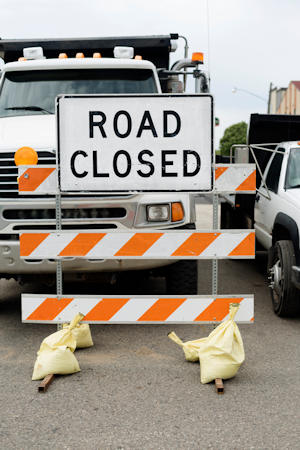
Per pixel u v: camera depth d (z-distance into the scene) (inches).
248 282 320.2
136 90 272.7
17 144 217.6
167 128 186.2
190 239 191.6
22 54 309.7
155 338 219.9
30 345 211.2
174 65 300.7
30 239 192.2
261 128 347.9
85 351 204.4
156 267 224.4
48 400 161.3
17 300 277.1
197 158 187.2
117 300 192.5
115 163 187.2
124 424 145.9
